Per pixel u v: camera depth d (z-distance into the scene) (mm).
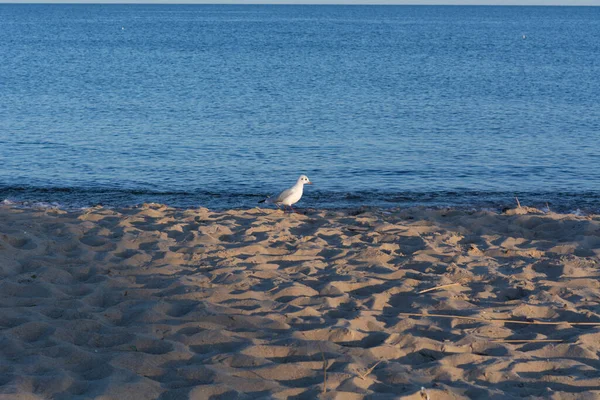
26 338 7008
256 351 6652
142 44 83000
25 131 25438
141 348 6777
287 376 6195
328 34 112250
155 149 22906
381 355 6660
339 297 8227
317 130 26500
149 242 10578
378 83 42625
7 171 19609
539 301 8188
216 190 18125
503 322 7605
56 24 152250
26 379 5980
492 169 20531
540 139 25047
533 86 41812
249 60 59250
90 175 19438
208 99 34625
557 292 8555
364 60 60094
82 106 31750
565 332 7297
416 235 11344
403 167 20766
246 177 19531
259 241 10711
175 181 18984
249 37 101250
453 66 55188
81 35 105562
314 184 18750
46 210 13453
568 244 10641
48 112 29828
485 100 35438
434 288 8578
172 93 36875
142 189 18062
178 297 8195
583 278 9008
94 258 9695
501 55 68062
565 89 40344
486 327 7363
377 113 30625
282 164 21109
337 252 10188
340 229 11820
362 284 8742
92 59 60000
